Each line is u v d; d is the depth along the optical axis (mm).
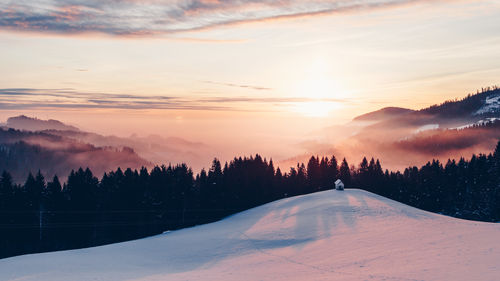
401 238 37875
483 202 85562
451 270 24391
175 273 33000
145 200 75688
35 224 66625
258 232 51406
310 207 63719
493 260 25609
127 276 31734
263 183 93062
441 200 93812
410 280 23391
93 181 73312
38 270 35125
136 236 73438
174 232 65062
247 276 29750
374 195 73688
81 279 30734
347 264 30500
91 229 69000
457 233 37219
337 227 48156
